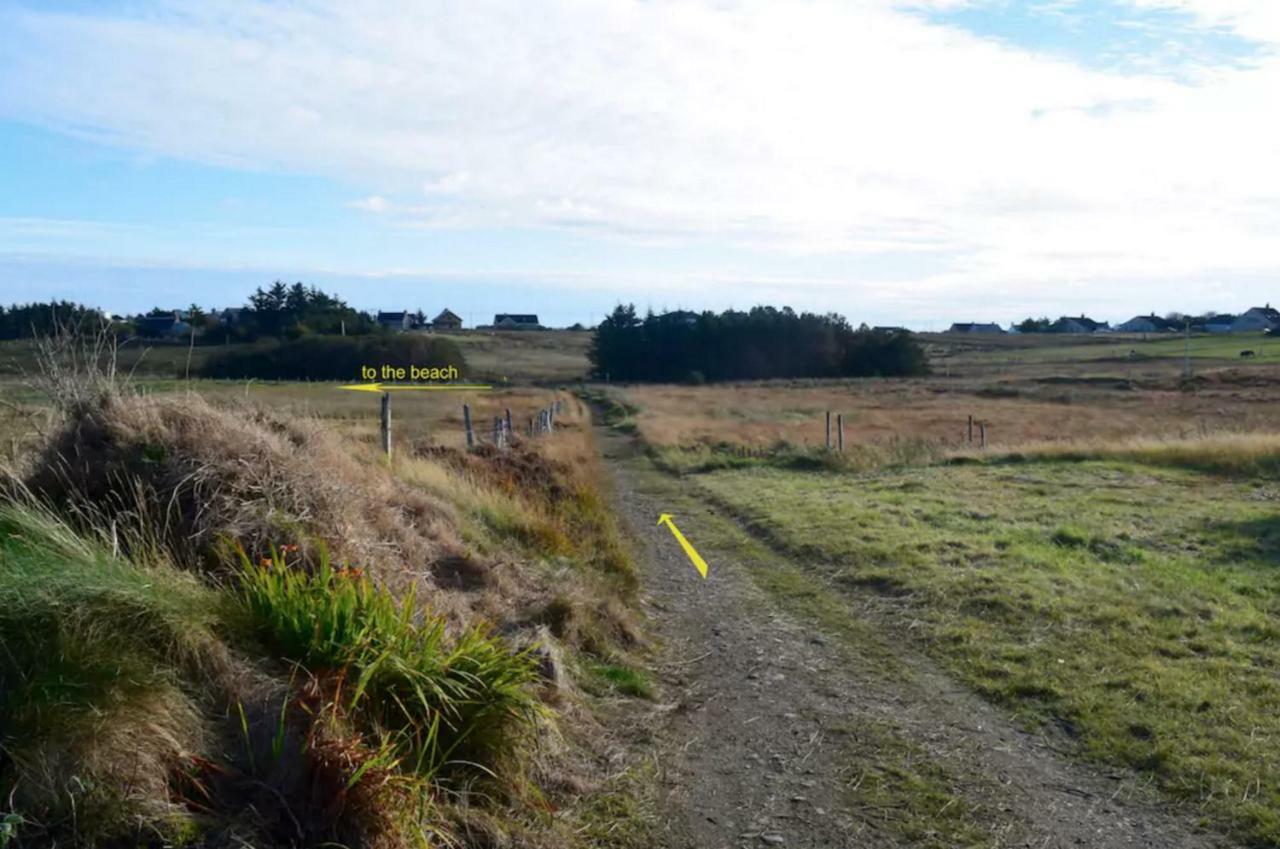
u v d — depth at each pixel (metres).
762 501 16.00
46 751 3.45
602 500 15.57
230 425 6.29
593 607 7.78
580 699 6.10
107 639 3.96
